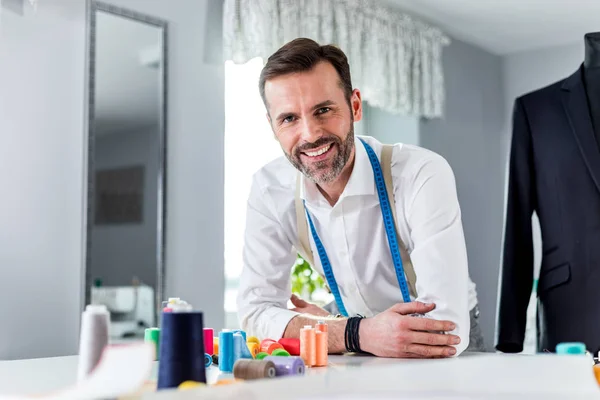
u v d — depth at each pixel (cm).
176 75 292
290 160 144
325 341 119
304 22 339
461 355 137
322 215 158
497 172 482
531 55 481
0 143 240
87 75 263
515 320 206
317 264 169
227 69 335
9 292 240
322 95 136
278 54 138
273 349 123
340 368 112
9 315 239
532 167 212
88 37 264
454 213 145
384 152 155
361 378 81
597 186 198
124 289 268
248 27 309
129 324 268
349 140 143
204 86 302
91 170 262
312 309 175
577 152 203
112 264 266
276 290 167
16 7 246
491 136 479
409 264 154
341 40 355
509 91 489
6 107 242
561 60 469
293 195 163
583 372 86
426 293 141
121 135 271
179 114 292
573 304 198
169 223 285
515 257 209
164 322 85
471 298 175
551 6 402
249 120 339
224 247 304
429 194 145
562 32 446
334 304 209
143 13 282
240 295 167
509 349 209
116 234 268
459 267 142
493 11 410
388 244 157
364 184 152
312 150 140
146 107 280
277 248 168
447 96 443
